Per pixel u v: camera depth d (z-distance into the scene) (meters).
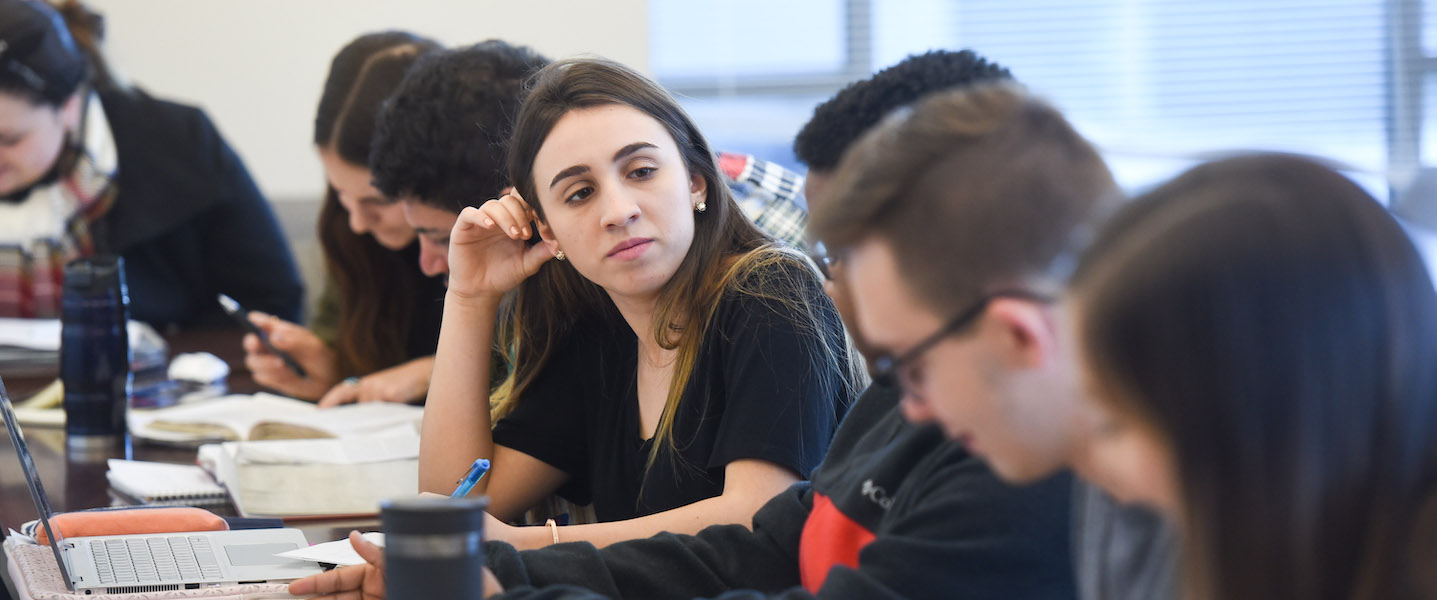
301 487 2.56
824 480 1.90
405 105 3.03
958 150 1.20
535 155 2.24
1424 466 1.02
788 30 6.93
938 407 1.22
